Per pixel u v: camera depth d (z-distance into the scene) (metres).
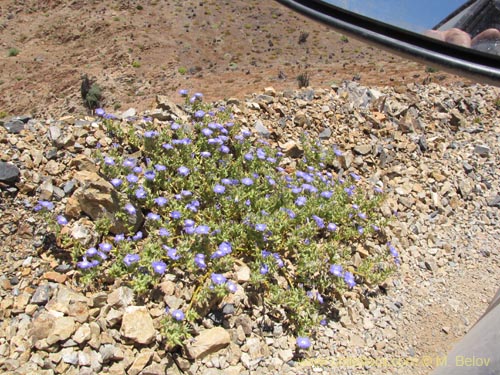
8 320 0.96
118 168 1.28
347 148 1.80
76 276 1.07
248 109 1.78
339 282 1.17
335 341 1.07
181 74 7.58
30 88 7.83
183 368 0.93
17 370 0.84
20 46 9.56
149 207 1.26
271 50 8.68
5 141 1.27
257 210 1.32
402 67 5.10
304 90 2.06
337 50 8.53
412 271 1.39
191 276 1.10
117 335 0.94
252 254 1.20
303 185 1.40
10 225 1.13
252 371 0.96
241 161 1.48
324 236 1.36
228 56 8.41
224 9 10.42
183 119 1.59
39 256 1.10
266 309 1.08
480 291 1.35
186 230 1.13
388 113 2.07
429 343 1.13
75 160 1.27
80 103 7.16
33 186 1.19
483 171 1.95
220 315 1.04
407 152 1.90
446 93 2.37
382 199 1.56
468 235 1.60
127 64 8.18
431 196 1.71
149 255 1.10
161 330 0.95
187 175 1.39
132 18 9.98
